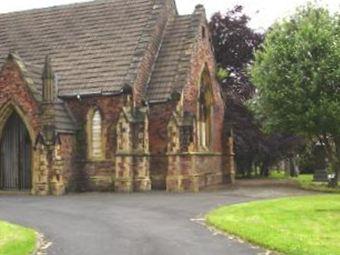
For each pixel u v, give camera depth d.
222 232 16.56
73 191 32.28
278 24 36.31
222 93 40.66
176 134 31.77
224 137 39.88
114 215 20.70
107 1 38.56
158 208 22.70
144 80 33.41
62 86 33.78
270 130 35.66
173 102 32.41
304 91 33.34
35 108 31.42
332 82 33.06
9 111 32.56
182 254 13.48
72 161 32.44
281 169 62.62
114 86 32.47
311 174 56.69
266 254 13.40
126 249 14.17
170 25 37.03
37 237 16.16
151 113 32.84
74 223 18.84
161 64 34.62
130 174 31.48
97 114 33.00
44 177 30.66
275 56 34.56
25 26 39.62
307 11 35.84
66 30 37.91
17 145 33.78
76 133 32.94
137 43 34.41
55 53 36.47
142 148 31.83
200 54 36.06
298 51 33.72
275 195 28.67
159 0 36.53
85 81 33.56
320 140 36.50
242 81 47.19
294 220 18.66
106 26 36.72
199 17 36.25
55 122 31.16
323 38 33.50
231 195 28.55
